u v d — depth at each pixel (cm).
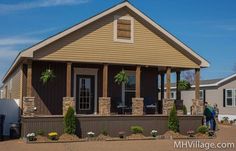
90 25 2311
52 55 2223
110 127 2248
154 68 2680
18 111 2416
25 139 2039
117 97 2572
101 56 2322
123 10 2386
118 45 2364
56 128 2148
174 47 2484
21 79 2408
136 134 2230
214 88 3856
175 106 2459
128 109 2556
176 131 2336
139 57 2403
